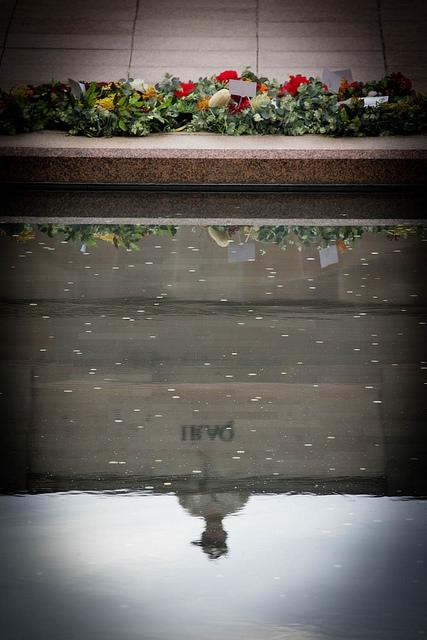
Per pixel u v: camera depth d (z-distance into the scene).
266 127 14.64
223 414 7.35
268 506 6.09
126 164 13.81
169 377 7.99
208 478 6.42
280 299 9.72
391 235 11.65
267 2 19.31
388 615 5.07
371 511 6.04
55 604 5.15
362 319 9.22
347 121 14.41
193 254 10.98
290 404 7.53
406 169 13.80
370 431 7.10
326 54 18.42
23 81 17.75
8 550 5.62
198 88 15.54
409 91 15.73
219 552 5.59
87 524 5.89
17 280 10.12
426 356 8.45
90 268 10.52
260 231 11.84
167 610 5.11
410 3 19.28
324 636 4.90
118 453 6.76
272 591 5.26
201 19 19.09
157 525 5.89
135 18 19.05
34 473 6.48
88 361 8.28
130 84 15.52
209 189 13.88
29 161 13.81
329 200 13.39
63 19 18.97
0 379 7.91
